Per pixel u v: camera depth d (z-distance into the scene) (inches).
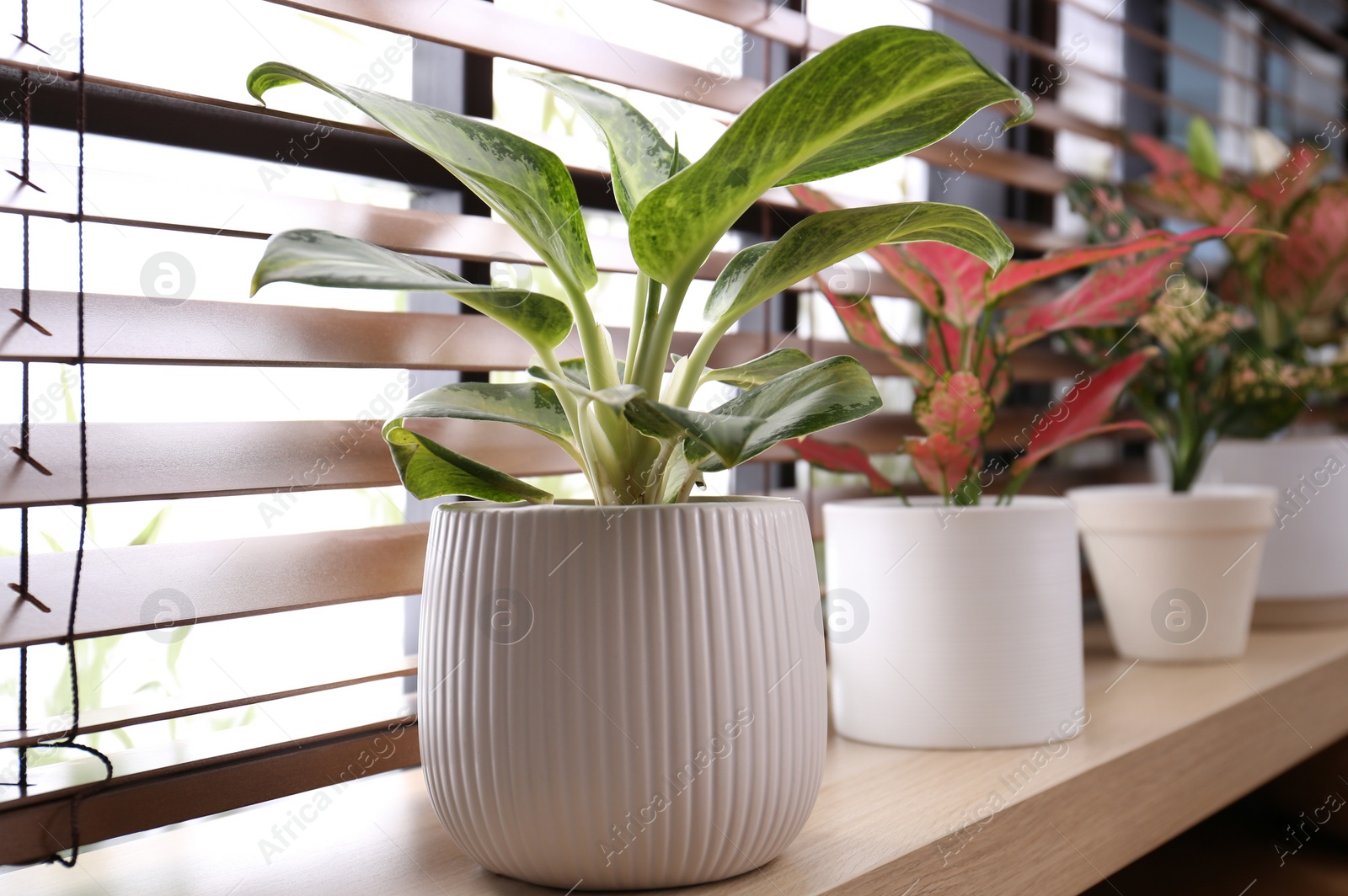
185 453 24.3
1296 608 47.4
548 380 18.3
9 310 22.1
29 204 21.6
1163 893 38.4
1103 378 33.8
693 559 19.5
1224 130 69.7
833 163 20.8
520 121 34.5
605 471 21.3
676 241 19.5
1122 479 55.0
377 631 30.7
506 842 19.9
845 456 33.6
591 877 19.8
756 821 20.1
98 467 22.8
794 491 40.7
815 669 21.4
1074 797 27.3
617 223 36.6
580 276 21.5
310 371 29.6
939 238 22.3
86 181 23.0
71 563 23.4
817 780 21.5
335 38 29.4
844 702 32.3
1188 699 35.4
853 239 20.6
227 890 21.7
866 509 31.3
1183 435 43.2
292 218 25.7
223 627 27.7
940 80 17.3
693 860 19.8
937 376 33.6
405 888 21.5
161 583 23.8
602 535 19.2
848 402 20.0
